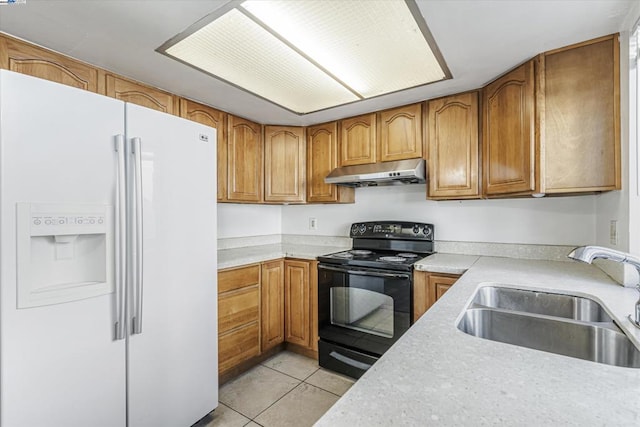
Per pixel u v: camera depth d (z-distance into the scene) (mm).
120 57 1642
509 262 2004
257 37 1473
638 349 804
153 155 1427
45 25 1363
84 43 1509
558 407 516
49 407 1107
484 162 2008
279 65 1743
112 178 1268
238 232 2975
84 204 1187
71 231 1148
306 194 2900
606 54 1468
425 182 2455
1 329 1010
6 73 1020
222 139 2434
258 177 2744
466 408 512
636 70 1322
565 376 620
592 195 1931
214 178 1750
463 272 1833
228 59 1671
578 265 1875
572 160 1549
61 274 1166
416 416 489
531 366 663
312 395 2027
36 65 1513
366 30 1410
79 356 1181
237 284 2219
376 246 2717
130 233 1319
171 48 1562
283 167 2840
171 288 1506
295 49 1578
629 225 1349
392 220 2717
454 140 2145
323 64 1735
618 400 536
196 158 1640
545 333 1058
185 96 2168
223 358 2115
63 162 1136
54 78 1569
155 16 1312
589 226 1952
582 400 536
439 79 1927
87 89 1691
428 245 2486
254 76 1873
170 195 1503
